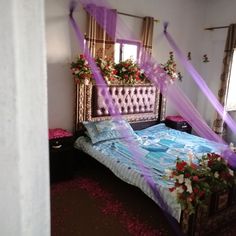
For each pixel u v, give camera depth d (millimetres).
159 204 2418
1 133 465
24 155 501
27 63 484
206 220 2268
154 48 4500
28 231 535
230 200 2465
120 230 2479
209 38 4957
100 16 3666
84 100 3785
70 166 3535
